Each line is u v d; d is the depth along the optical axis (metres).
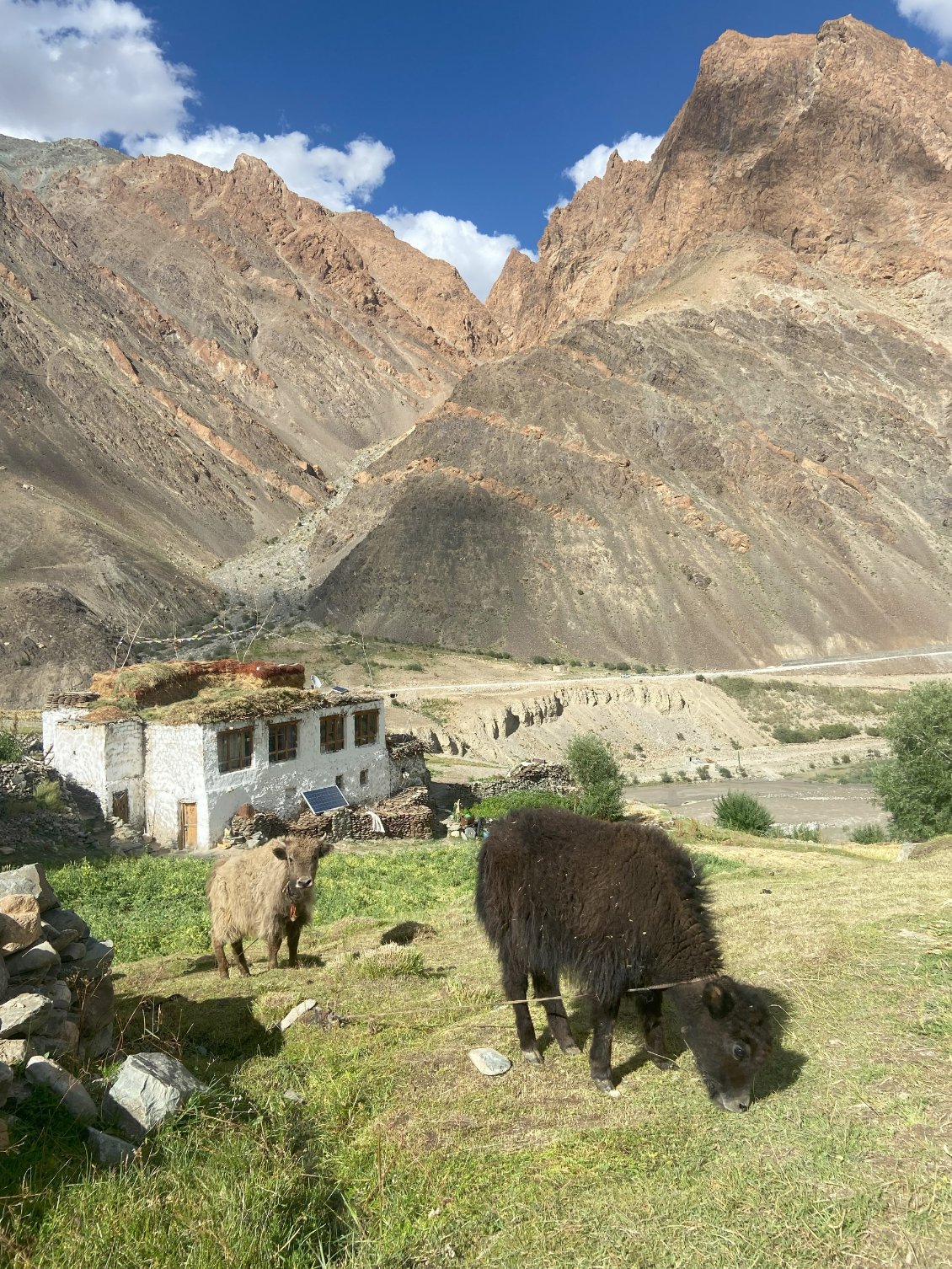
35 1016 5.17
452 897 17.27
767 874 16.53
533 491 162.88
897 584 156.25
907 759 33.81
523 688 93.50
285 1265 3.77
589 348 194.75
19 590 98.00
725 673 124.44
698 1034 5.18
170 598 122.88
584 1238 3.96
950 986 6.48
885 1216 3.92
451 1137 5.00
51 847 24.80
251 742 30.52
